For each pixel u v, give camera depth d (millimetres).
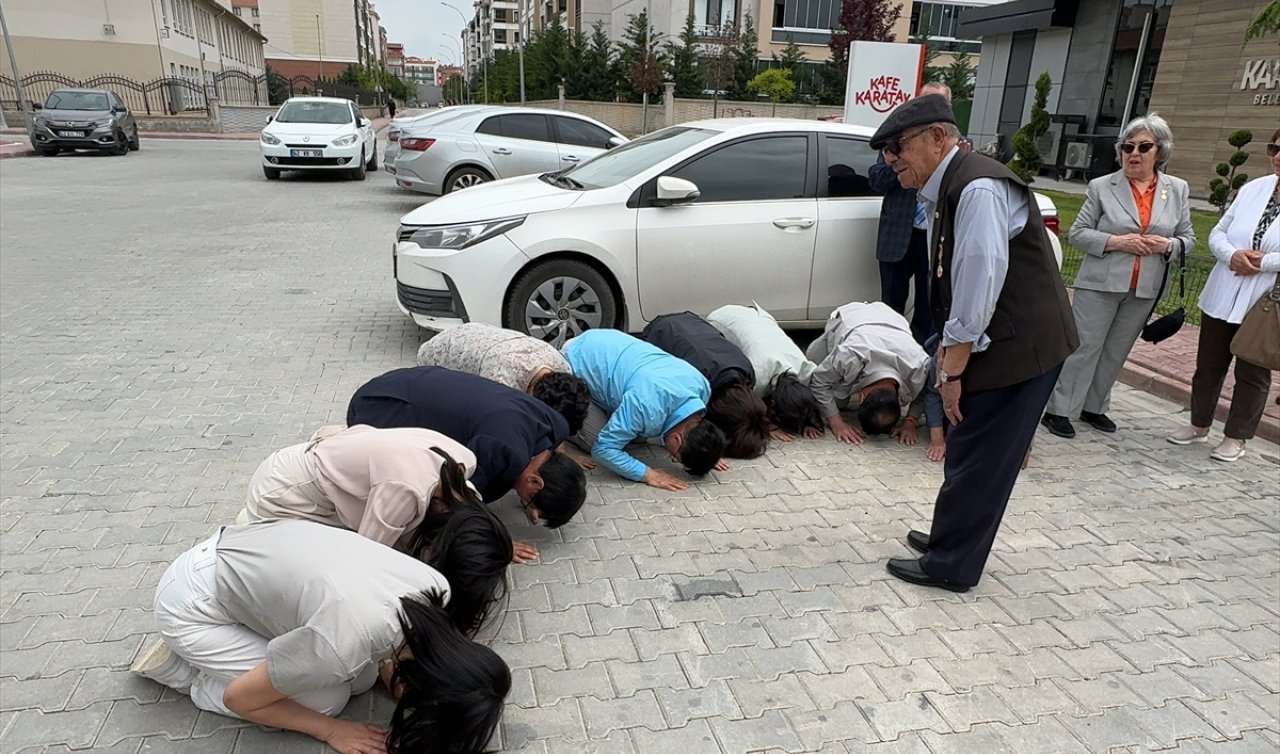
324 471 2537
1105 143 19672
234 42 52406
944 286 2826
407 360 5410
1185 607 3133
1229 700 2637
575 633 2785
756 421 4121
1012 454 2873
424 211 5465
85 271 7699
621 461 3812
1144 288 4492
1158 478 4258
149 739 2260
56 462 3818
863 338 4344
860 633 2865
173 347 5547
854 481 4055
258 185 15016
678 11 42062
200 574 2266
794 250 5402
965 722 2469
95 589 2893
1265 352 4094
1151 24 19125
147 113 30453
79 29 30922
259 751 2234
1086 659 2797
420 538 2471
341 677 2045
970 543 3029
